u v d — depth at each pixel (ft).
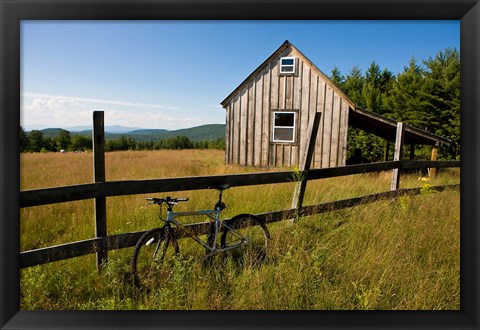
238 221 12.95
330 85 39.14
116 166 37.40
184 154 66.85
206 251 12.46
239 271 11.91
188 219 16.24
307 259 11.50
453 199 19.52
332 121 39.47
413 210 17.79
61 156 50.24
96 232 10.53
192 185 11.75
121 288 10.55
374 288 10.19
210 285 10.74
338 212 16.85
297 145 40.96
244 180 13.00
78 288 10.49
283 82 41.29
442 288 10.57
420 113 65.98
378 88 93.71
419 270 11.71
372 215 15.93
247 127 42.96
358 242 13.46
